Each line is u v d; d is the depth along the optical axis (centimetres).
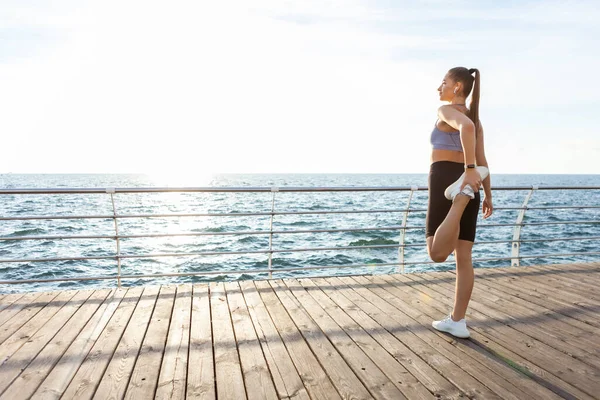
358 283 413
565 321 312
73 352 254
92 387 212
